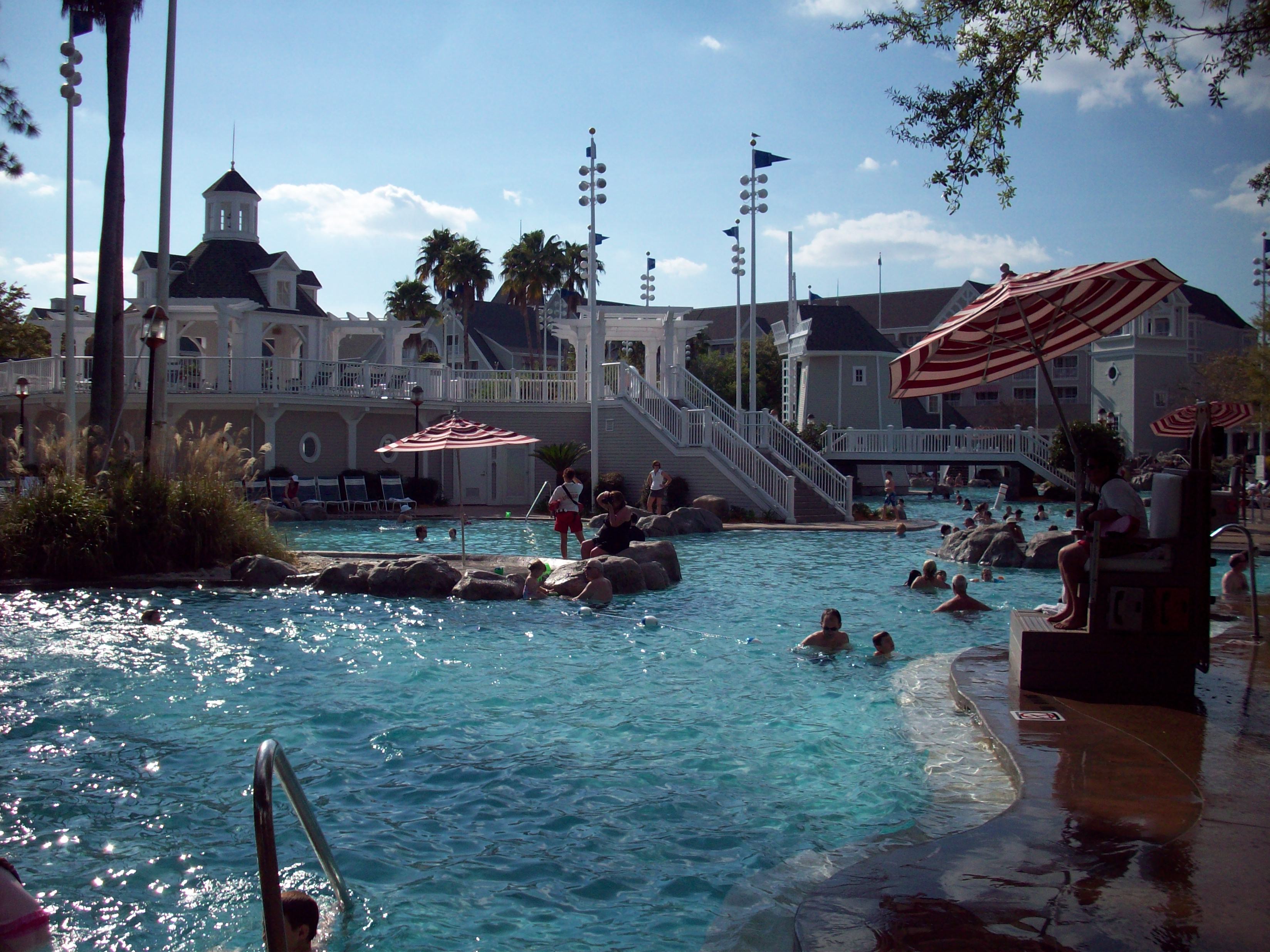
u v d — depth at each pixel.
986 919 4.32
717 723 8.99
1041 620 9.48
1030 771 6.48
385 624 13.98
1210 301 80.81
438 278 65.44
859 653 12.11
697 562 22.02
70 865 6.00
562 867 5.93
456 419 20.44
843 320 64.81
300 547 23.70
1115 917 4.32
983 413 76.94
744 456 34.75
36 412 41.00
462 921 5.25
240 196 41.72
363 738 8.55
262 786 4.12
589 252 34.28
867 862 5.01
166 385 24.59
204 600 15.95
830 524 31.94
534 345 78.94
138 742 8.38
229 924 5.27
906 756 7.83
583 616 14.77
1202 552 8.44
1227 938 4.11
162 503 18.56
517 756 8.06
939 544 26.31
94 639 12.77
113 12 22.33
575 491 21.89
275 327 41.69
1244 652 10.73
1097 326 10.51
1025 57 10.30
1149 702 8.37
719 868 5.89
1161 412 62.41
